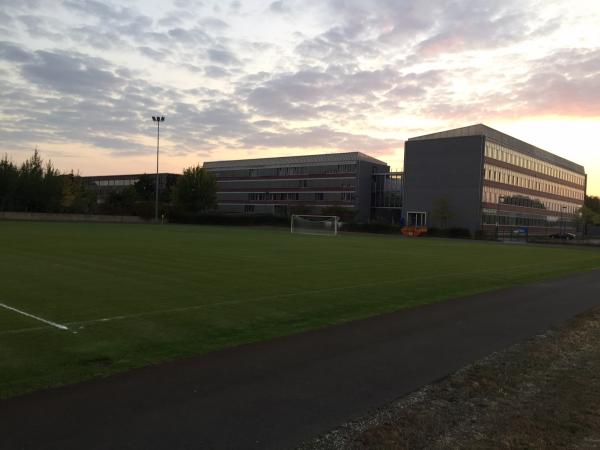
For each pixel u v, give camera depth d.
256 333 8.33
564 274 20.41
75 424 4.48
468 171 74.94
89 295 11.34
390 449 4.19
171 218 88.31
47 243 26.20
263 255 23.58
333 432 4.49
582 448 4.31
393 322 9.46
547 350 7.61
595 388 5.91
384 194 94.25
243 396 5.31
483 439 4.44
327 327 8.91
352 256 24.91
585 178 122.50
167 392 5.37
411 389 5.70
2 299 10.62
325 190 99.19
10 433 4.26
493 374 6.34
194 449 4.08
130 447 4.07
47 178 75.19
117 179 137.62
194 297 11.49
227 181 117.81
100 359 6.54
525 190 88.44
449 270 19.83
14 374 5.84
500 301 12.46
